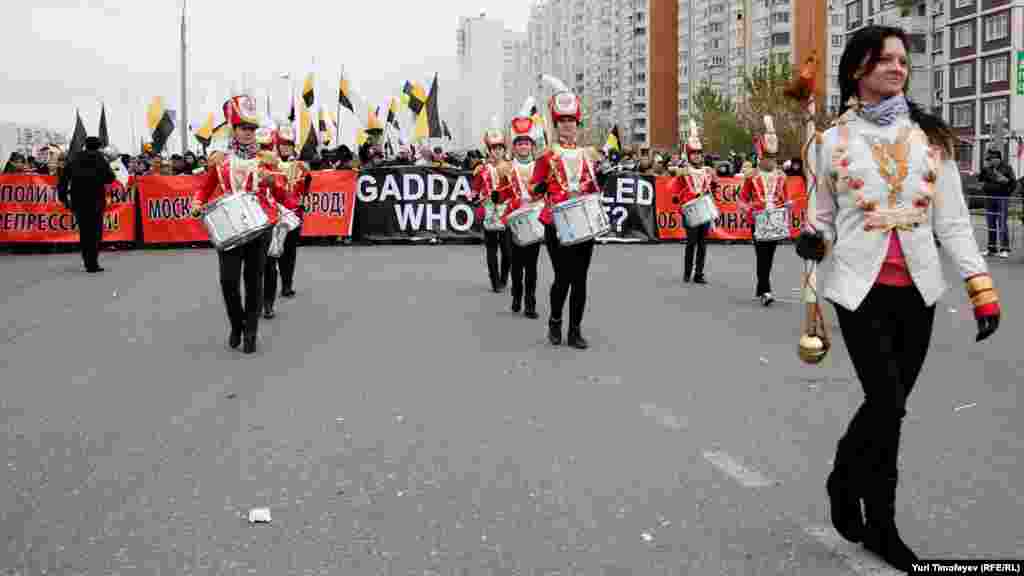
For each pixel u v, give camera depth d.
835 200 4.25
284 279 13.32
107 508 4.98
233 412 6.97
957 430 6.41
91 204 16.48
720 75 114.88
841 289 4.13
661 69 104.69
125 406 7.16
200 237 21.81
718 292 14.11
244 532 4.64
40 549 4.45
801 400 7.30
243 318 9.48
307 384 7.88
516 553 4.37
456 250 20.84
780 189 12.72
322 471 5.58
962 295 13.45
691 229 15.13
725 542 4.47
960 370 8.41
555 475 5.48
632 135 137.50
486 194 13.85
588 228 9.25
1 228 20.80
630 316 11.68
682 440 6.20
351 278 15.52
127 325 10.89
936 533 4.55
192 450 6.02
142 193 21.56
